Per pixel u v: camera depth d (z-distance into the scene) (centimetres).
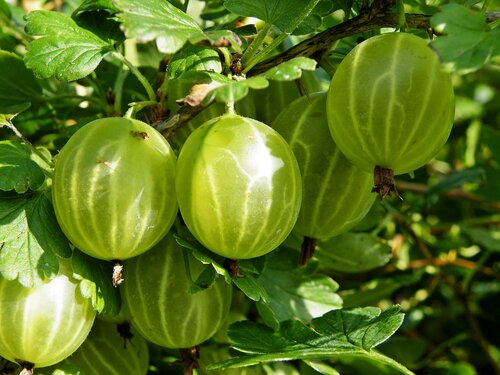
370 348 12
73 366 13
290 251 15
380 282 19
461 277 22
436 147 12
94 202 11
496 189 22
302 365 16
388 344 20
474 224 22
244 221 11
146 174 11
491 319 22
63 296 12
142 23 11
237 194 11
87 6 14
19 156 12
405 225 20
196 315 12
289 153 11
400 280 19
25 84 16
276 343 13
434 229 22
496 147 22
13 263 11
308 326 14
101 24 14
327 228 13
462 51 11
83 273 12
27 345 11
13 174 12
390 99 11
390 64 11
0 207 12
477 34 11
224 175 11
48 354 12
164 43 11
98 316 13
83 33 13
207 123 11
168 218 12
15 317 11
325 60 13
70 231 11
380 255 17
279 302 15
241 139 11
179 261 12
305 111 12
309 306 15
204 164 11
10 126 13
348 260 17
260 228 11
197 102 11
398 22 12
